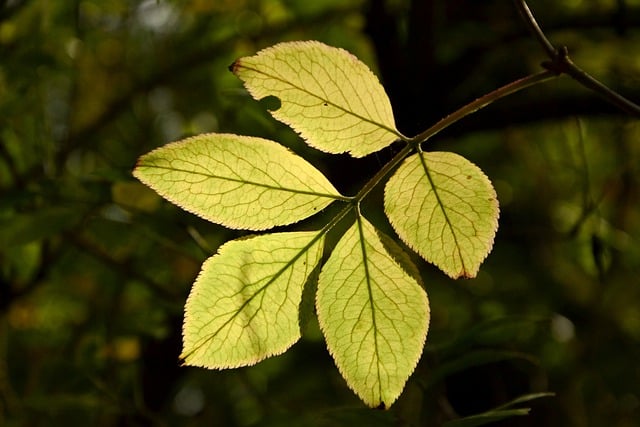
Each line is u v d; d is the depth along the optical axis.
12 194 0.95
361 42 1.37
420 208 0.61
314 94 0.61
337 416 0.72
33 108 1.18
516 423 1.05
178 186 0.60
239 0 1.42
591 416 1.55
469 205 0.61
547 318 0.81
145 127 1.51
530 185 1.64
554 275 1.62
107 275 1.32
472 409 1.01
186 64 1.46
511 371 1.08
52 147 1.25
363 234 0.61
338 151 0.62
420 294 0.61
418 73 1.07
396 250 0.61
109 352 1.16
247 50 1.42
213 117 1.41
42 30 1.14
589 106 1.15
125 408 1.03
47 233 0.94
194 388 1.43
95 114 1.50
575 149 1.54
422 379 0.80
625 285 1.55
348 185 1.16
